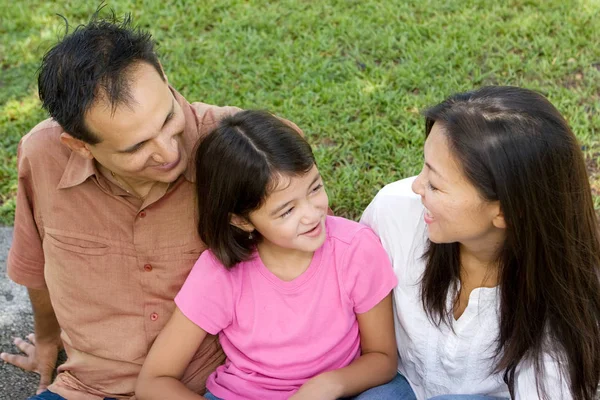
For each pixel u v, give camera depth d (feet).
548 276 5.82
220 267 6.74
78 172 6.64
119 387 7.23
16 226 7.15
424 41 13.28
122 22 6.51
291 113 11.82
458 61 12.59
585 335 6.03
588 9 13.47
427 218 6.04
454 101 5.76
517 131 5.34
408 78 12.26
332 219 6.89
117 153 6.03
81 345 7.18
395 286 6.77
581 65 12.29
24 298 9.66
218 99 12.35
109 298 7.03
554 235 5.63
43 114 12.53
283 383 6.77
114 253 6.91
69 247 6.92
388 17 13.84
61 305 7.18
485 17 13.55
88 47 5.84
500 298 6.20
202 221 6.49
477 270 6.37
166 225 6.84
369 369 6.70
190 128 6.81
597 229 6.02
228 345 7.01
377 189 10.48
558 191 5.49
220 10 14.67
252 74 12.93
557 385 6.25
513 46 12.85
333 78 12.63
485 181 5.42
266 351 6.76
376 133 11.28
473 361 6.55
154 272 6.95
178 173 6.32
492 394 6.88
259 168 5.94
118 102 5.74
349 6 14.42
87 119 5.86
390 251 6.83
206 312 6.73
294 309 6.68
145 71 5.89
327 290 6.67
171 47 13.65
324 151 11.03
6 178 11.37
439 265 6.36
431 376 6.88
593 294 6.05
